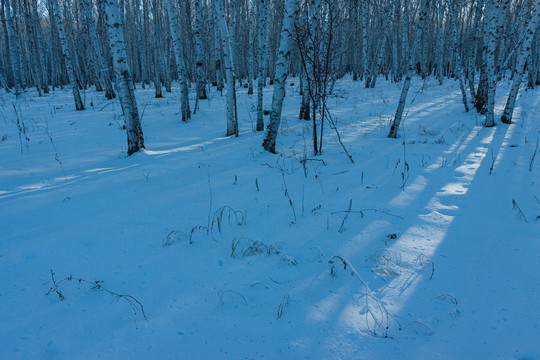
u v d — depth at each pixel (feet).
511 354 6.68
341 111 43.50
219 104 50.39
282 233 12.17
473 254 10.58
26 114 43.27
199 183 17.51
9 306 8.23
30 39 82.94
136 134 22.71
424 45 89.76
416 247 11.07
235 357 6.74
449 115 38.55
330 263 10.15
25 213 13.67
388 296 8.61
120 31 20.97
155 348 6.97
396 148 24.54
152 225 12.80
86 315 7.95
